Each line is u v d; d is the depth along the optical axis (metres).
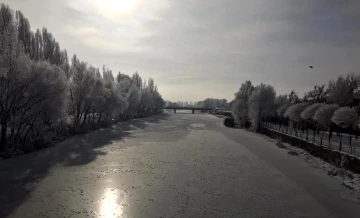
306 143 34.53
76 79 47.31
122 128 57.31
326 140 35.78
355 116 30.19
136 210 15.62
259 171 24.44
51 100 29.84
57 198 16.88
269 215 15.48
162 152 31.84
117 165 25.17
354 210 16.34
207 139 43.91
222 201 17.33
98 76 58.66
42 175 21.27
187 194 18.36
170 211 15.63
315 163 27.86
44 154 28.22
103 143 36.75
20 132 32.66
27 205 15.72
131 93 81.94
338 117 30.59
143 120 84.12
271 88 59.72
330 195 18.70
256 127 58.38
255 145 38.66
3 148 26.70
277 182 21.34
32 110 28.86
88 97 46.97
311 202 17.44
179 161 27.55
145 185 19.88
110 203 16.44
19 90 26.73
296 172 24.30
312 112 42.50
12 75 26.31
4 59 25.89
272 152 33.44
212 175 22.86
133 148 33.88
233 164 26.83
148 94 106.94
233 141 42.22
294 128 56.75
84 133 45.16
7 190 17.92
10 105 26.84
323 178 22.61
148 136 45.75
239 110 70.12
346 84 50.97
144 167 24.80
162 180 21.16
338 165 25.67
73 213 14.89
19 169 22.50
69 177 21.09
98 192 18.12
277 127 57.38
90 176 21.53
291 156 31.19
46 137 33.38
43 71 29.12
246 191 19.20
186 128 62.38
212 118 109.56
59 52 58.41
